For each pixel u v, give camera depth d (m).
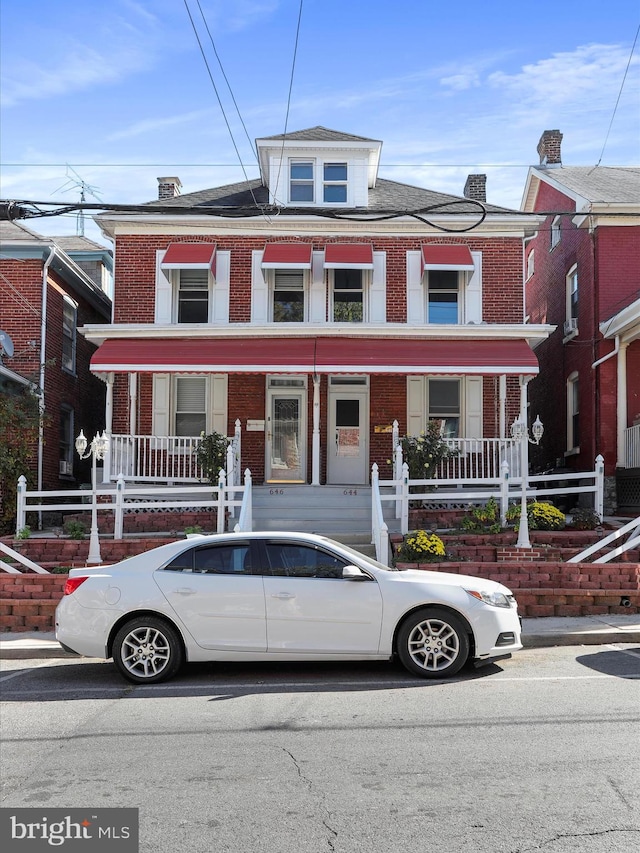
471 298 17.77
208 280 17.92
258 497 14.78
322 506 14.69
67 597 8.23
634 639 9.62
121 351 15.69
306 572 8.14
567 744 5.61
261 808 4.60
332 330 16.16
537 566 11.17
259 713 6.72
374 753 5.52
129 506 12.62
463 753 5.48
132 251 17.86
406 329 16.12
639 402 17.67
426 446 15.38
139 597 8.05
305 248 17.56
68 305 20.14
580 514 13.30
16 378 16.88
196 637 7.96
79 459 20.75
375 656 7.96
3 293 17.86
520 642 8.16
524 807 4.52
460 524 13.57
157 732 6.21
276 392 17.94
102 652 8.09
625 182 20.27
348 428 17.89
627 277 17.77
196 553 8.27
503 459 15.68
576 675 7.86
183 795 4.83
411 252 17.92
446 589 8.01
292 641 7.93
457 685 7.58
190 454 16.27
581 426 18.81
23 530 12.71
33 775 5.25
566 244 20.31
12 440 15.95
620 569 11.03
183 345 15.97
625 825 4.26
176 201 18.75
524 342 16.30
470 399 17.62
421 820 4.39
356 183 18.34
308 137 18.31
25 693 7.76
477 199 20.69
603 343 17.72
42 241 17.70
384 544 11.75
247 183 20.25
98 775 5.22
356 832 4.26
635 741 5.66
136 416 17.53
